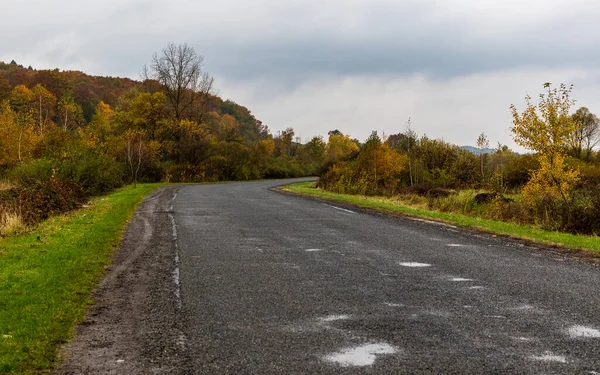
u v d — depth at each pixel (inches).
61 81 3255.4
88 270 294.7
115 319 204.2
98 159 1111.6
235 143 2650.1
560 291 247.8
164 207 740.7
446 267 309.0
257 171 2773.1
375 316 207.0
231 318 205.0
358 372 148.6
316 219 582.9
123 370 151.8
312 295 241.9
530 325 193.6
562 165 606.2
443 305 223.3
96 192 1020.5
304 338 179.8
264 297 238.5
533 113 613.6
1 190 716.0
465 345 171.5
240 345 172.9
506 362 155.8
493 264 318.3
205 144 2383.1
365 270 300.4
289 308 219.6
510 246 390.9
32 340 174.2
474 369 150.3
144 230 482.9
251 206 763.4
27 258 319.9
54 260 312.7
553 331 186.1
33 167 929.5
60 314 205.9
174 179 2060.8
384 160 1318.9
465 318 203.3
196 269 304.3
